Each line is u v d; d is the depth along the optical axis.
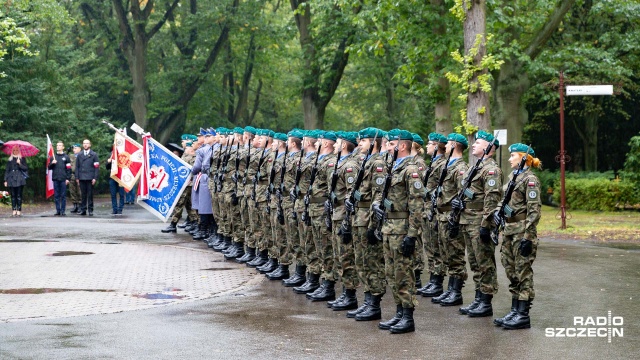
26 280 12.21
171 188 18.89
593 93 20.14
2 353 7.73
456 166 10.80
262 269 13.22
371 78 43.34
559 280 12.21
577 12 31.23
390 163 9.22
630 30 30.52
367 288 9.56
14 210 24.92
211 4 41.50
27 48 32.44
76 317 9.52
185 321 9.36
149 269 13.45
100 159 36.75
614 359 7.54
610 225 22.02
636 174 28.06
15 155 24.89
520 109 26.30
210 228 16.92
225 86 47.81
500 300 10.82
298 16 36.31
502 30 26.06
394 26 25.42
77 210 26.39
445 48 23.61
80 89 40.25
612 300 10.58
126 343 8.20
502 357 7.64
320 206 10.91
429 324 9.31
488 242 9.78
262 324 9.24
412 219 8.70
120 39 42.06
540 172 34.31
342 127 53.22
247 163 13.92
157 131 42.88
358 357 7.66
